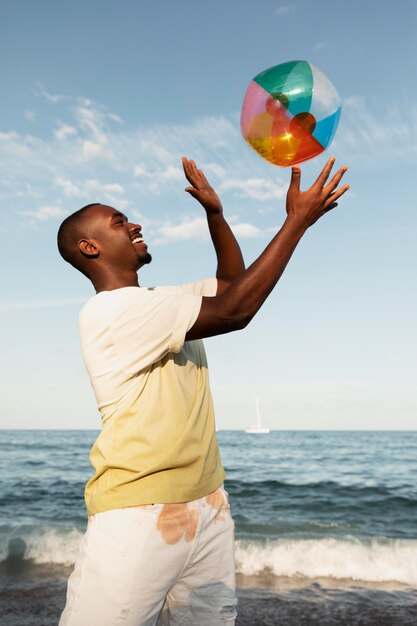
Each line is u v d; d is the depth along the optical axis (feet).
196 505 6.18
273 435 242.58
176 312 5.85
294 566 23.62
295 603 19.15
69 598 5.90
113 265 6.84
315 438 195.83
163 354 6.09
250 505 47.26
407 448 132.16
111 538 5.79
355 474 74.13
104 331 6.16
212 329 5.89
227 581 6.49
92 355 6.28
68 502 48.24
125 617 5.69
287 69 6.34
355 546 25.75
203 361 6.94
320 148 6.33
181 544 5.98
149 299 6.07
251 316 5.87
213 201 7.38
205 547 6.25
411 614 18.03
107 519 5.90
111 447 6.09
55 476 70.23
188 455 6.11
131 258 6.93
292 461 96.78
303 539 26.73
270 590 20.70
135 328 6.01
